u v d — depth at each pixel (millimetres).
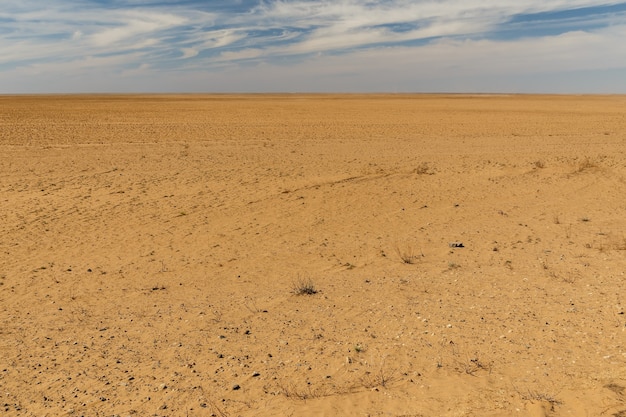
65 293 8688
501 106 74500
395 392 4906
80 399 5152
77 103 85875
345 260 10016
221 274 9477
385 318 6797
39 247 11484
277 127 39969
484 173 18844
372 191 16188
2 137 32250
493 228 11953
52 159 23516
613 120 46500
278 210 14188
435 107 71750
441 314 6805
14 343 6641
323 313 7164
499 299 7266
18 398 5227
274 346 6145
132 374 5633
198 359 5906
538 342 5742
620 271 8188
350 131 37000
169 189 16984
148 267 10031
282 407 4777
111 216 13906
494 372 5129
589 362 5164
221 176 19047
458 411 4484
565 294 7285
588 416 4230
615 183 16422
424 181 17641
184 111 61000
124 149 26859
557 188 16172
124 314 7578
